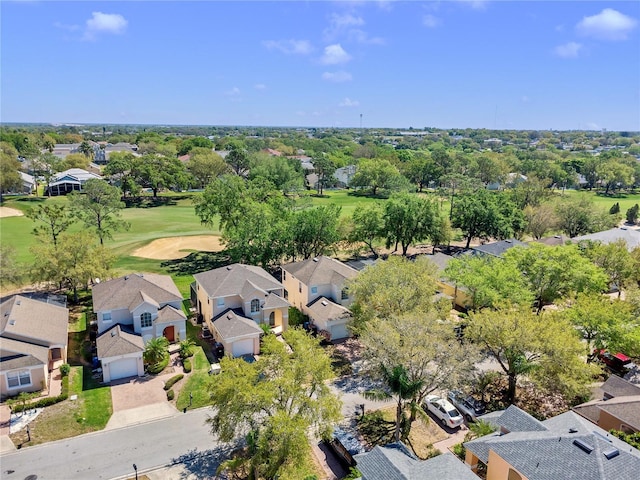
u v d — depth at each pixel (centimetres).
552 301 5081
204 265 6869
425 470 2392
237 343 4288
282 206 7419
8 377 3569
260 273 5162
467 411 3531
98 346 3962
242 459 2747
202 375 4009
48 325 4131
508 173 15312
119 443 3155
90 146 19925
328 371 2969
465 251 7138
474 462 2822
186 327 4897
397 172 14950
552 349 3359
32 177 13175
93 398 3628
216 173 13988
